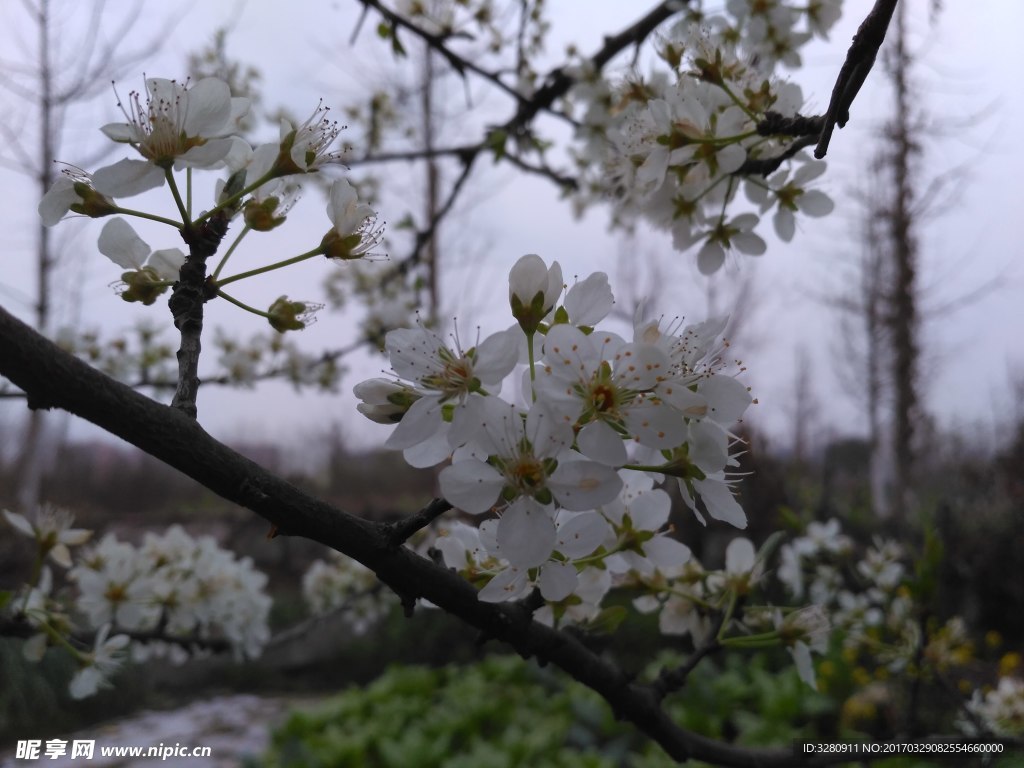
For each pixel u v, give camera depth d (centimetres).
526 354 11
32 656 21
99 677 21
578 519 10
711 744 16
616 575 17
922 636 27
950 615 88
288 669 95
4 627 20
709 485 11
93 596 26
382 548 10
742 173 17
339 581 52
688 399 10
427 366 11
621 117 22
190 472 9
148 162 11
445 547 13
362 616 52
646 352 10
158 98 11
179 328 10
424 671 82
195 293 11
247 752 61
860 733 58
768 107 17
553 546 10
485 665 82
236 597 30
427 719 70
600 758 59
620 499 14
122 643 21
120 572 26
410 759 61
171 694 90
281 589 111
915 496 131
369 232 13
